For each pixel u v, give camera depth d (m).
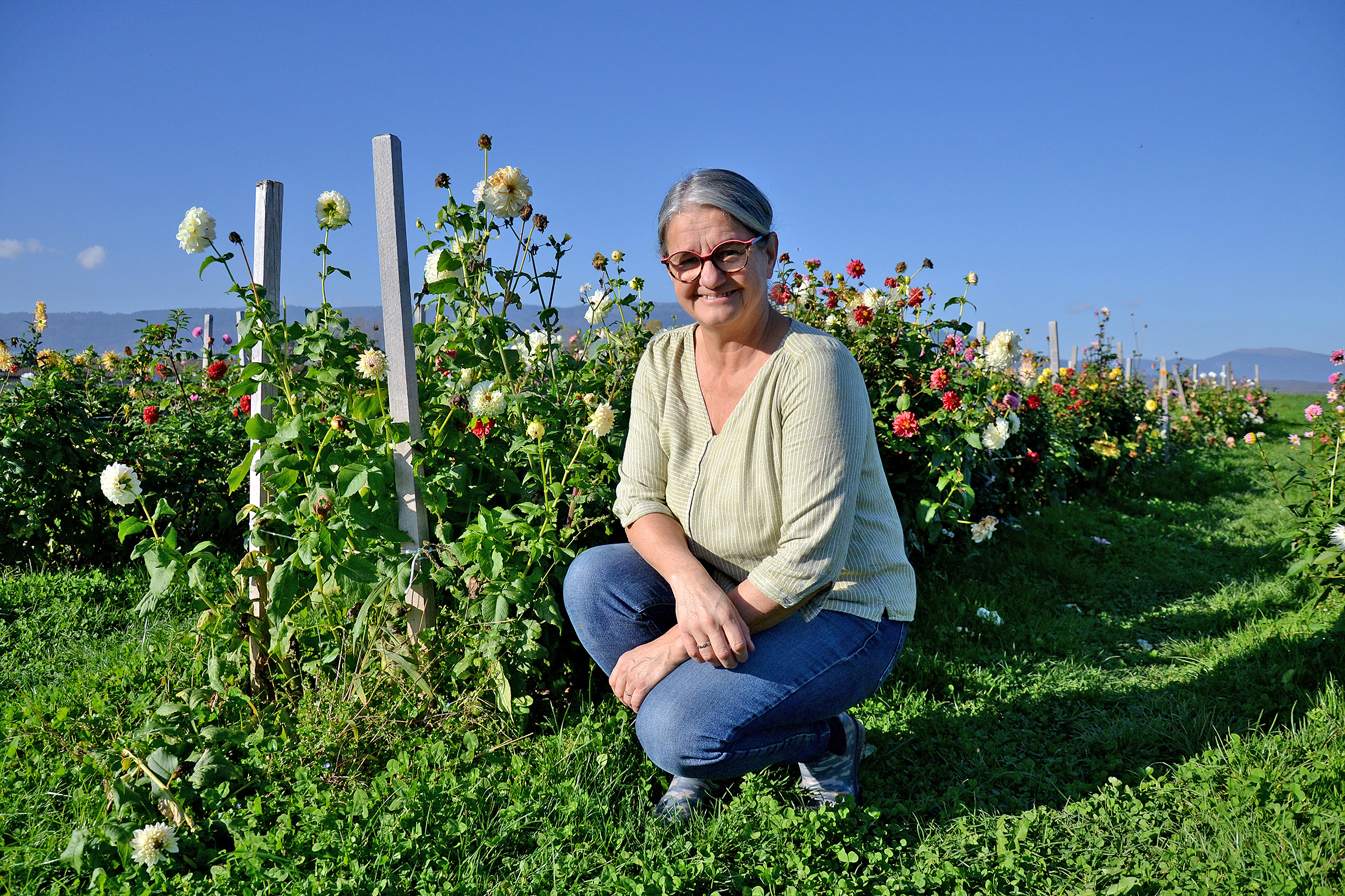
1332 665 2.93
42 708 2.57
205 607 3.14
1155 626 3.90
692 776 1.90
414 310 2.93
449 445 2.62
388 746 2.27
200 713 2.30
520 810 2.00
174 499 4.56
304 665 2.49
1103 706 2.87
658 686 1.88
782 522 1.90
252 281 2.49
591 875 1.83
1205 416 15.88
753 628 1.84
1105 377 10.36
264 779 2.13
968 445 4.19
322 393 2.65
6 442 4.21
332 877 1.77
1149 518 6.64
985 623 3.65
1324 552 3.68
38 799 2.12
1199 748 2.42
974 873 1.85
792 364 1.84
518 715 2.38
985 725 2.66
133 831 1.91
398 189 2.45
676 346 2.10
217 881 1.76
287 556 2.55
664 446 2.08
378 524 2.36
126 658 3.00
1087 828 2.04
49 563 4.43
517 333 2.97
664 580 2.10
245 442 4.71
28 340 6.30
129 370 6.05
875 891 1.78
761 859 1.84
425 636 2.45
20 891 1.80
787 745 1.92
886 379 4.26
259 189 2.63
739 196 1.79
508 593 2.35
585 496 2.57
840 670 1.88
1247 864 1.85
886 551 1.99
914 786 2.28
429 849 1.86
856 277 4.55
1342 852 1.83
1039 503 6.56
